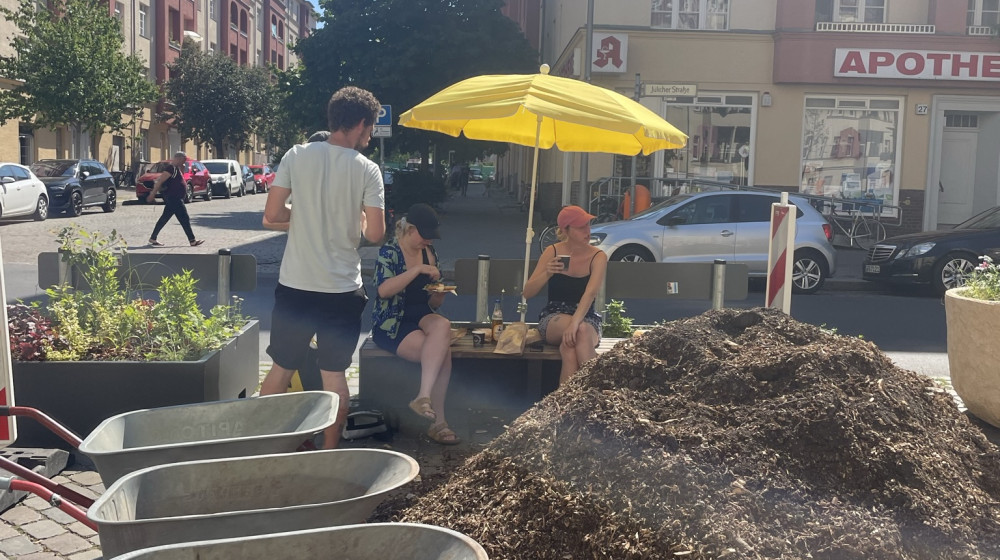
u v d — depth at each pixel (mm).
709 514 3193
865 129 22984
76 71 36375
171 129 58625
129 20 51406
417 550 2676
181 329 6121
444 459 5539
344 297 4934
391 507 3943
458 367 6527
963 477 3693
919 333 11359
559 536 3303
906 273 15102
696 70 22750
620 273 7301
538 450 3594
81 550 4203
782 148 22953
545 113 5688
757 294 15438
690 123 23062
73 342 5848
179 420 3711
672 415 3723
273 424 3824
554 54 31234
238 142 57125
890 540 3209
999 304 6320
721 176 23203
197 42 57781
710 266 7309
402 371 6109
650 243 15258
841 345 4086
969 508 3482
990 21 22609
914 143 22812
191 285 6426
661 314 12719
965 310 6598
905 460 3520
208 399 5684
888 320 12484
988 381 6418
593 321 6332
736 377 3861
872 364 3988
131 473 3029
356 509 2961
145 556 2463
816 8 22672
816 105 22969
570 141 7570
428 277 6066
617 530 3225
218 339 6156
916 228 23062
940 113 22844
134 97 38594
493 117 5766
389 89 31062
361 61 31141
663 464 3361
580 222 6363
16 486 3178
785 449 3520
